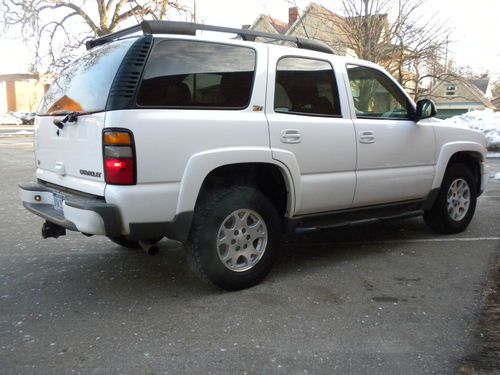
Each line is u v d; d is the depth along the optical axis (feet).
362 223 16.38
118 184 11.46
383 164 16.62
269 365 9.81
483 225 21.17
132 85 11.66
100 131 11.60
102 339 10.94
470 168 20.74
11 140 86.63
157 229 12.05
